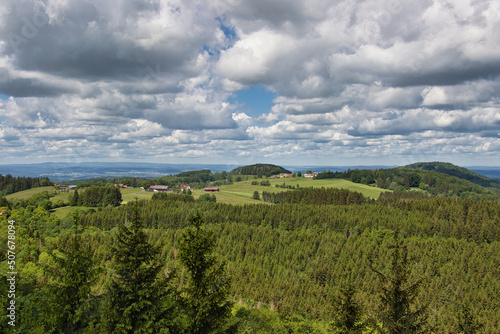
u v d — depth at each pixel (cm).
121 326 2317
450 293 10294
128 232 2519
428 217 16962
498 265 12000
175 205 18825
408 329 2667
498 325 8412
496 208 17338
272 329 5331
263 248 13362
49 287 2405
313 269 12200
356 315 3112
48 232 13662
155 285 2538
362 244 13712
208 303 2502
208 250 2659
